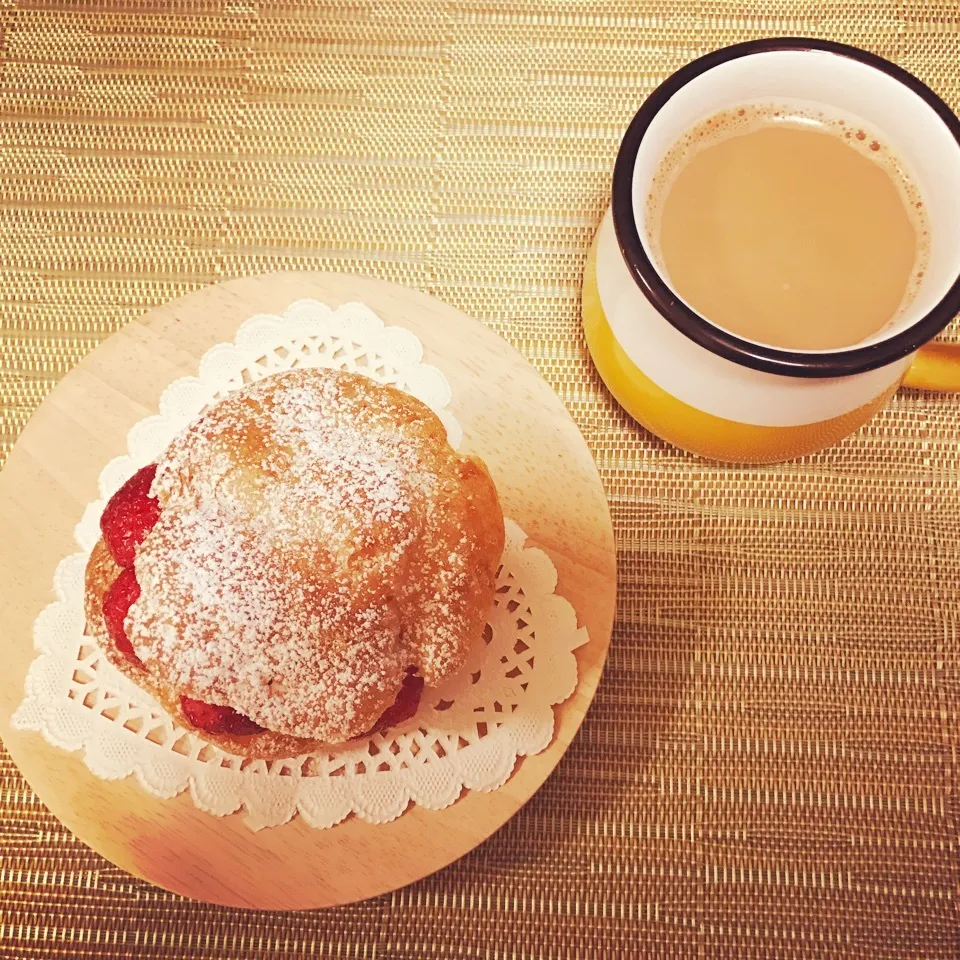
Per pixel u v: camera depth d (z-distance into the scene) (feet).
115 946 1.15
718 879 1.17
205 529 1.03
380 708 1.04
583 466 1.17
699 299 1.02
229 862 1.08
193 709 1.03
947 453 1.27
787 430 1.03
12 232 1.32
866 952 1.15
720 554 1.24
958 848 1.17
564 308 1.30
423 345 1.19
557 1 1.37
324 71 1.36
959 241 0.95
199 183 1.33
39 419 1.18
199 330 1.19
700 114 1.01
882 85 0.99
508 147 1.34
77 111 1.35
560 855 1.17
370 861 1.08
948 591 1.24
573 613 1.13
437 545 1.05
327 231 1.32
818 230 1.03
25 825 1.16
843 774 1.19
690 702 1.20
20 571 1.14
